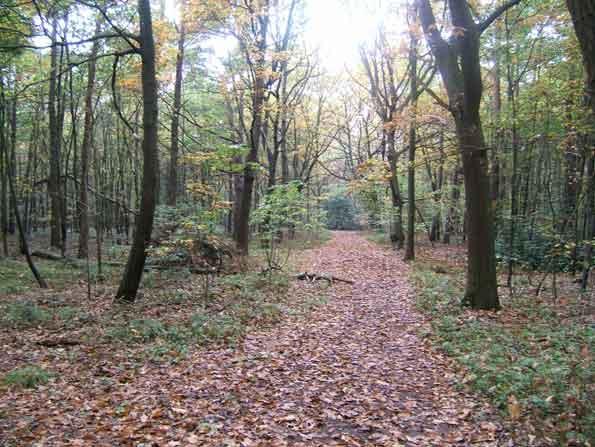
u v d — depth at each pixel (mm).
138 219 10430
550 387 4984
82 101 23750
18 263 15758
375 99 24125
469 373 6047
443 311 9773
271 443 4434
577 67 13484
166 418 4855
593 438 4043
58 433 4430
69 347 7160
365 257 21062
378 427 4840
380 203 27234
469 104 9695
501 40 15156
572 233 14625
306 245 26594
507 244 16438
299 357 7145
